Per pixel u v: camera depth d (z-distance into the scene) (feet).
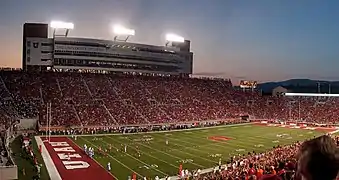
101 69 314.76
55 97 235.61
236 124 265.95
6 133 149.79
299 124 270.46
